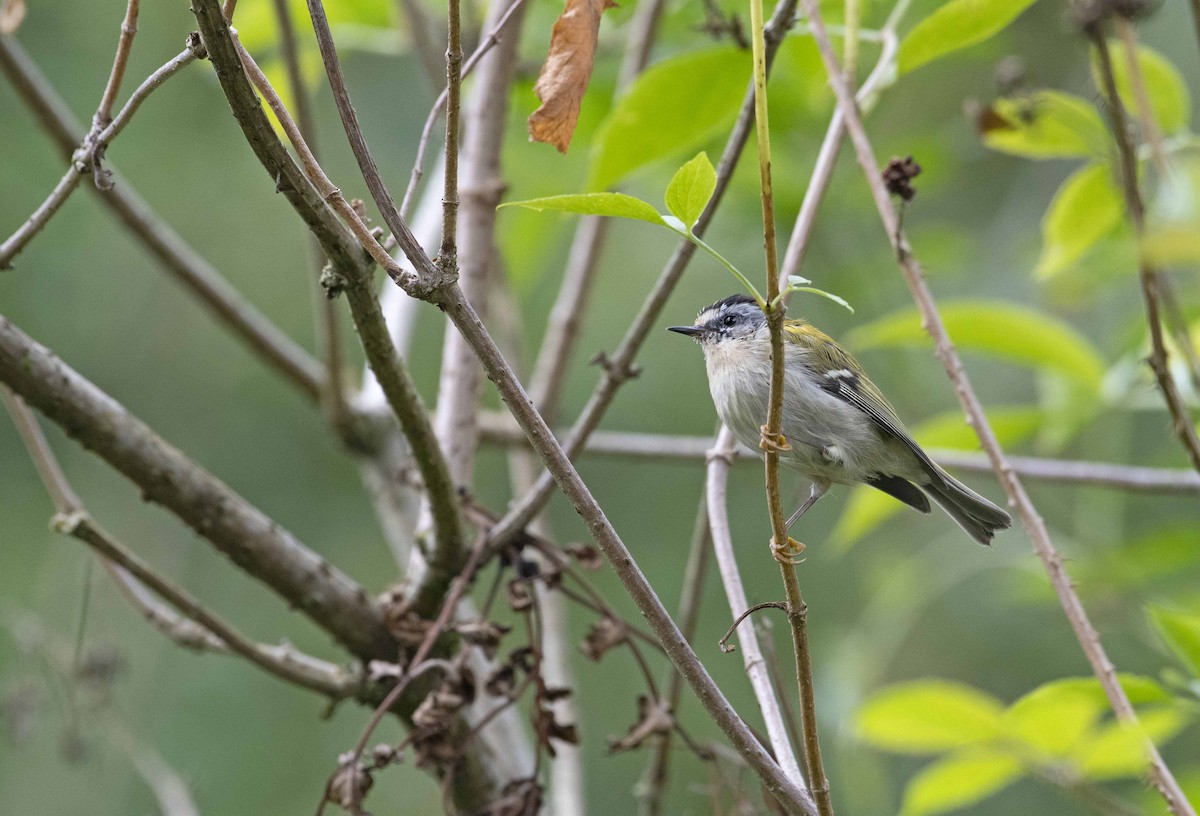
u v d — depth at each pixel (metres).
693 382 15.84
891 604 12.19
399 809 13.70
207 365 15.37
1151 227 4.46
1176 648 6.86
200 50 5.32
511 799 6.61
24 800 12.09
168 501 6.80
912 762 14.20
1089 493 11.52
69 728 8.50
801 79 10.88
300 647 14.56
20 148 14.02
